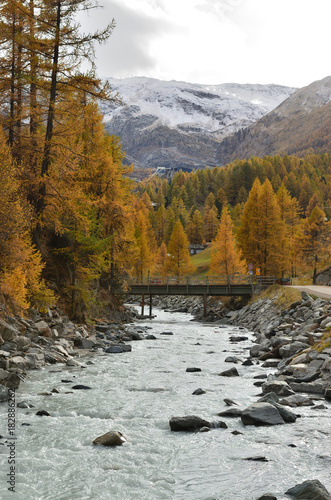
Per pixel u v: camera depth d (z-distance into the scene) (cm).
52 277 2711
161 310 7244
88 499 611
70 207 2517
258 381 1416
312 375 1388
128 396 1212
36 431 889
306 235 7106
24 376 1432
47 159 2519
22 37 2455
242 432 909
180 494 629
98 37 2491
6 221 1847
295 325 2531
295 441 850
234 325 4366
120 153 4044
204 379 1480
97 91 2533
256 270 5581
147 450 802
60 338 2161
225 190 19625
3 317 1761
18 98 2567
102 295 3684
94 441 827
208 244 14400
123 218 3428
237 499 613
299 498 602
